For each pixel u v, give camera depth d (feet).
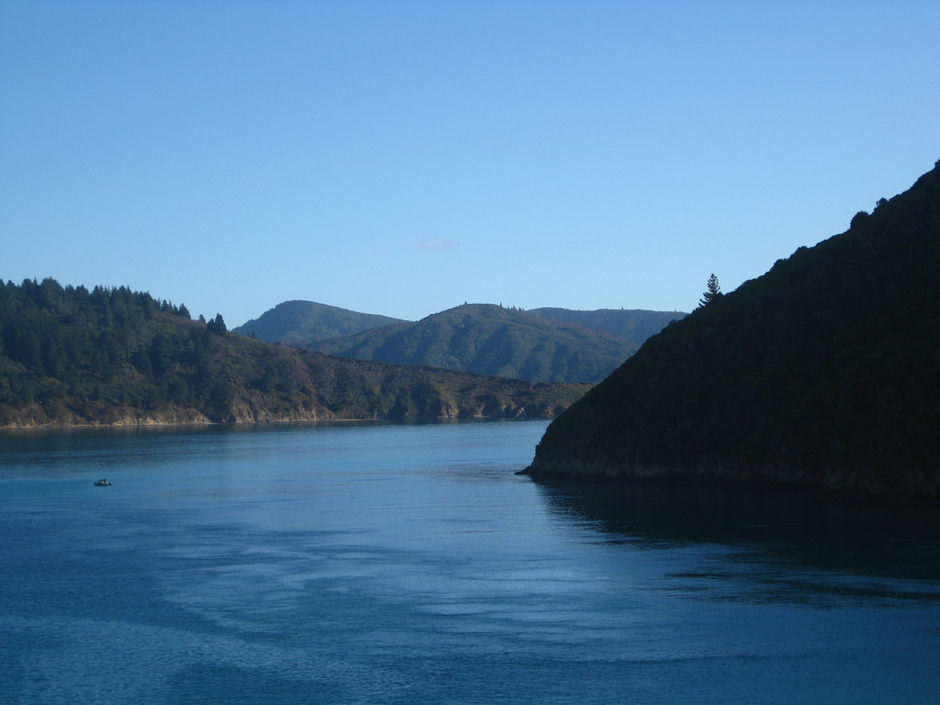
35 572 175.63
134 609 147.02
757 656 118.21
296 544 204.64
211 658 122.83
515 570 170.30
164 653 125.18
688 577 159.84
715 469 284.82
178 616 142.51
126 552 196.54
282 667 118.93
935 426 231.91
